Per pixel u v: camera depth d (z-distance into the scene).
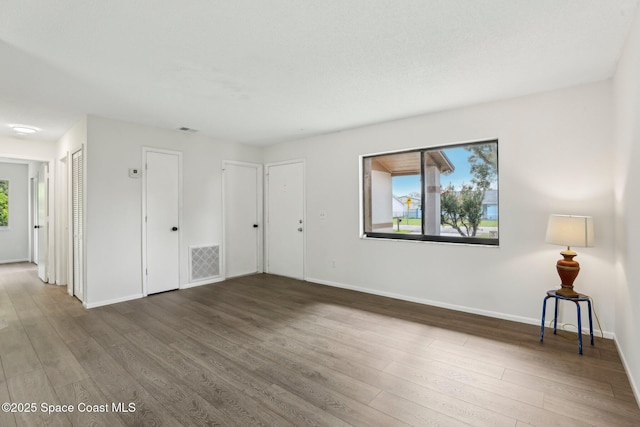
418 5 1.84
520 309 3.33
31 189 7.29
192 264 4.86
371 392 2.11
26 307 3.88
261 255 5.88
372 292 4.47
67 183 4.61
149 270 4.39
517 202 3.31
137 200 4.26
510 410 1.92
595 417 1.85
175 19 1.96
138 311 3.73
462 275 3.69
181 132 4.74
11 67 2.59
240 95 3.25
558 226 2.76
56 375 2.32
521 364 2.46
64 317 3.53
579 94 2.98
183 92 3.17
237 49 2.33
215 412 1.91
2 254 7.21
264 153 5.88
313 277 5.16
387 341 2.90
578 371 2.35
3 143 4.76
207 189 5.06
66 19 1.95
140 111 3.74
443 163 3.96
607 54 2.41
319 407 1.96
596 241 2.91
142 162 4.31
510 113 3.33
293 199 5.42
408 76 2.81
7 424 1.80
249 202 5.69
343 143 4.72
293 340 2.93
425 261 3.97
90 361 2.53
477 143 3.65
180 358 2.58
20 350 2.72
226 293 4.51
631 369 2.17
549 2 1.81
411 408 1.94
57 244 5.04
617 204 2.69
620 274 2.59
